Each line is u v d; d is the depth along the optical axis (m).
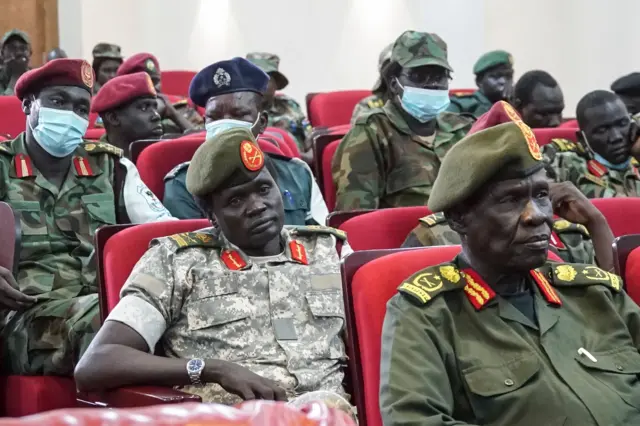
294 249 2.62
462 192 1.98
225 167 2.49
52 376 3.02
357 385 2.15
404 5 9.75
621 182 4.52
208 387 2.42
